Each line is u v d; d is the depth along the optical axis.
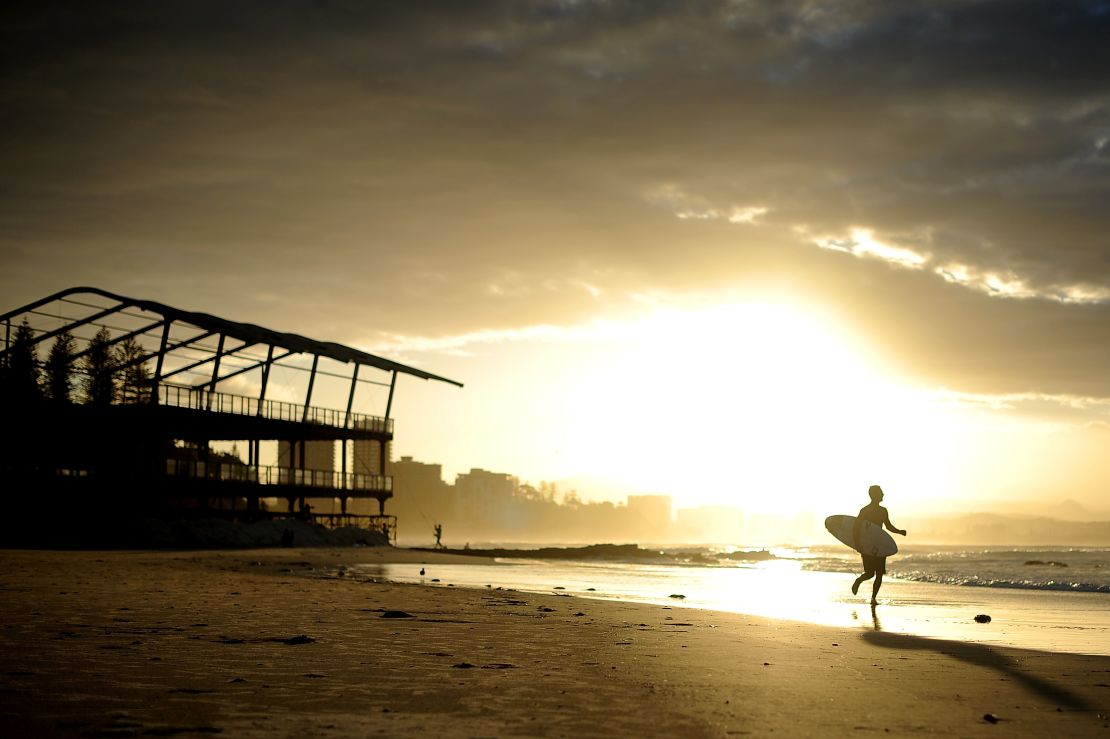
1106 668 8.14
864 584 25.88
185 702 5.49
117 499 48.97
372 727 4.89
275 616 11.12
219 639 8.61
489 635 9.65
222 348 55.75
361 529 62.47
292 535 52.28
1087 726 5.48
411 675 6.74
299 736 4.63
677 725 5.14
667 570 37.53
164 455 55.34
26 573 19.59
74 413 49.78
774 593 20.62
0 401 48.84
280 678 6.46
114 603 12.37
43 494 46.47
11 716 4.97
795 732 5.05
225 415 53.31
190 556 35.22
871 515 16.03
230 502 69.25
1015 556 70.88
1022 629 12.51
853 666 7.90
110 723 4.84
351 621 10.77
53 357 60.53
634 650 8.59
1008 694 6.63
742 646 9.16
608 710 5.54
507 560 49.81
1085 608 17.34
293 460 62.94
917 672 7.67
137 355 63.81
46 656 7.23
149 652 7.61
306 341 58.56
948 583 27.67
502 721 5.13
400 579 24.02
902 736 5.05
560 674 6.96
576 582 24.91
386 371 68.00
